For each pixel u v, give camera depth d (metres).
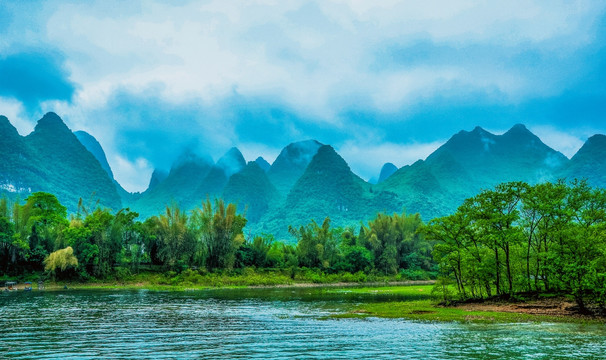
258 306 40.88
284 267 92.50
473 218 40.19
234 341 22.67
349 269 99.50
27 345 21.39
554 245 36.22
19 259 67.94
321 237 98.81
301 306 41.06
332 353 19.92
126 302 43.88
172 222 79.38
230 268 82.75
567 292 36.81
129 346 21.25
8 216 68.44
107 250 71.31
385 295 56.66
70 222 75.06
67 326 27.47
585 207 39.81
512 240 37.56
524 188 38.75
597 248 32.62
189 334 24.73
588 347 21.08
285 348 20.95
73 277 68.62
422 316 32.88
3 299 46.59
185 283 72.19
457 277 42.56
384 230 111.12
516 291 40.31
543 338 23.48
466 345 21.64
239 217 87.44
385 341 22.69
